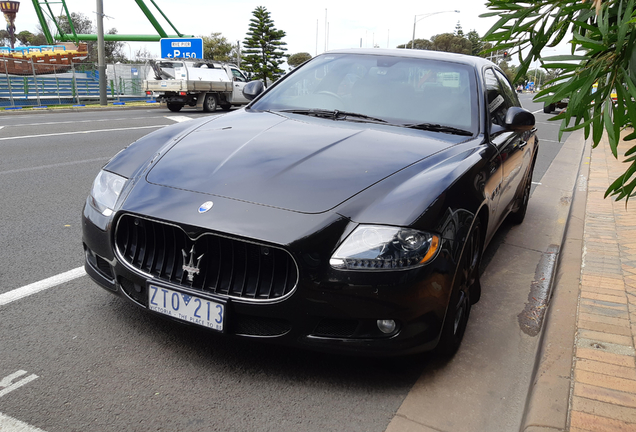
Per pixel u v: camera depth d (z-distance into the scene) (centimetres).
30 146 824
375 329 207
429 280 209
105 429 183
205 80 2022
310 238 202
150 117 1622
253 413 199
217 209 213
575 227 454
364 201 214
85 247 258
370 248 202
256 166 236
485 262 405
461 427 203
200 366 226
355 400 212
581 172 772
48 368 217
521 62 118
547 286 365
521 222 523
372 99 318
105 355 229
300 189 220
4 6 5284
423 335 214
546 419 192
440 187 226
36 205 468
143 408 196
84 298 283
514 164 359
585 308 289
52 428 182
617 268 353
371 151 252
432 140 275
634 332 263
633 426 189
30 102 2238
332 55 371
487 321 302
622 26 98
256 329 212
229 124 297
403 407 211
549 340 252
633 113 102
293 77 361
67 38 4031
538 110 2625
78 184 561
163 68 2025
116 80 2762
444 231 217
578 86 107
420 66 338
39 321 255
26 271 316
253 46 6075
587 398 206
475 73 332
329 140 263
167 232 220
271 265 208
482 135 296
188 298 214
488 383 235
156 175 240
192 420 192
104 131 1105
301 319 205
